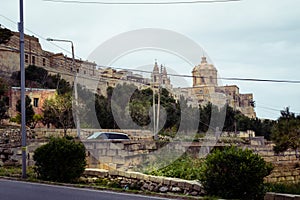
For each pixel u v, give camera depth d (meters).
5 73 53.31
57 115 33.00
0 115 36.56
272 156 22.89
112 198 10.61
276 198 10.53
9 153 19.11
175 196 11.30
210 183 11.85
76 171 14.88
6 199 10.02
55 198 10.26
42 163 14.90
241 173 11.27
